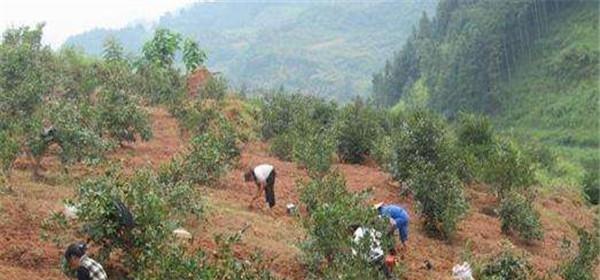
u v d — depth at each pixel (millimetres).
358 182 20688
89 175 13758
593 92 98000
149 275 8805
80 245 9016
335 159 24156
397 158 19594
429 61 123438
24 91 18219
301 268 12359
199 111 23969
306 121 25125
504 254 14250
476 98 109125
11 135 14773
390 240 11805
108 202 9688
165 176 14500
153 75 30312
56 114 15273
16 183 13945
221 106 28562
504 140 28438
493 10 118062
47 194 13469
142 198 10047
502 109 107688
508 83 111875
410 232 16953
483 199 22062
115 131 19266
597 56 103562
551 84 106375
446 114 109625
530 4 118312
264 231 14148
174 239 10188
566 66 106938
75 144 14711
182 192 13125
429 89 117750
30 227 11406
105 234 9766
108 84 24938
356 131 23922
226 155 18594
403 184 19312
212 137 17500
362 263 10672
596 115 93500
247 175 15930
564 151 87062
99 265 9078
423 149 19375
